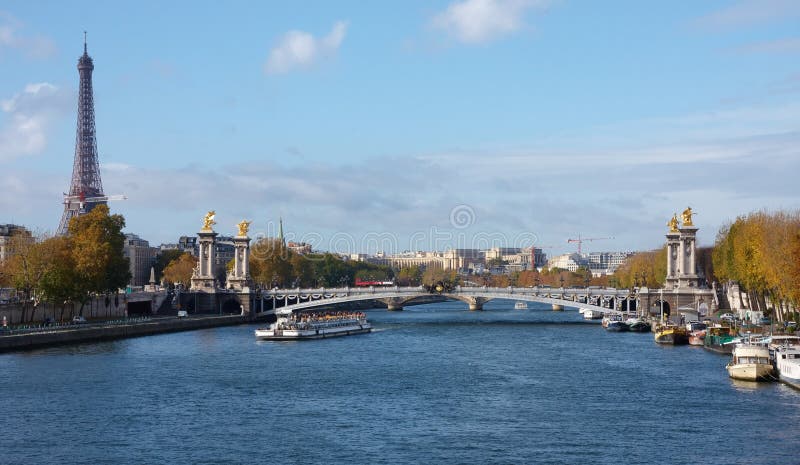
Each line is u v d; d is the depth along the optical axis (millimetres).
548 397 140500
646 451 105500
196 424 120562
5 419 122188
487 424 120562
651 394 141000
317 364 183500
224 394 143750
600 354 199625
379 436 113938
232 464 101188
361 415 127000
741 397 136125
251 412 128875
